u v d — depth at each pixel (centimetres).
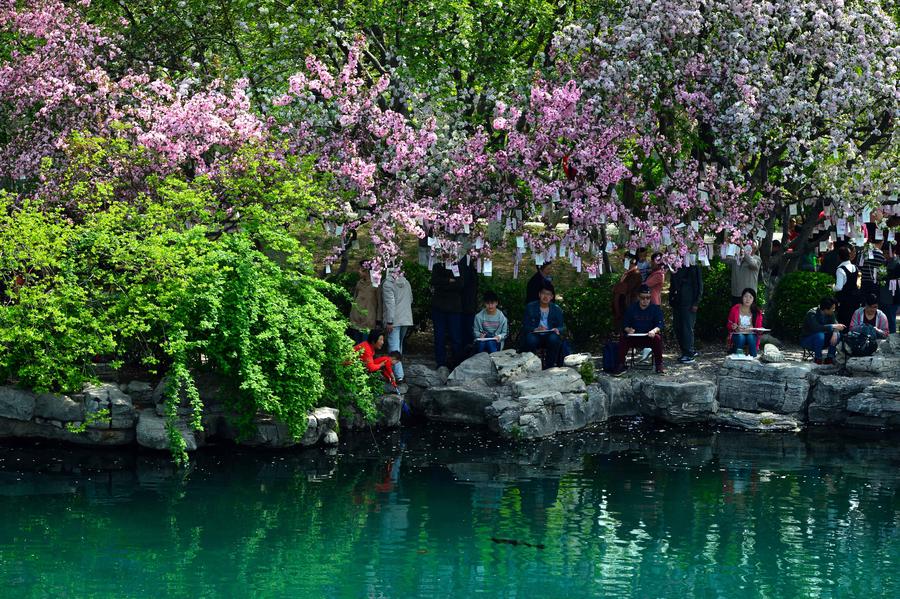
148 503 1280
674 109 1817
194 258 1504
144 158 1688
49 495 1303
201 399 1560
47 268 1530
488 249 1734
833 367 1767
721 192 1805
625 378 1786
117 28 2217
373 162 1756
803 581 1051
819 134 1827
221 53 2223
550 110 1681
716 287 2039
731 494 1340
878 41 1769
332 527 1202
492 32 2078
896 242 2173
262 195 1642
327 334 1589
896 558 1114
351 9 1989
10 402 1517
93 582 1030
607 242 1866
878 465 1482
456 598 997
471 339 1856
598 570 1078
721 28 1770
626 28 1752
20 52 1991
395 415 1689
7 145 1883
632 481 1399
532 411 1638
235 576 1053
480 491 1348
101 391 1517
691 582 1046
